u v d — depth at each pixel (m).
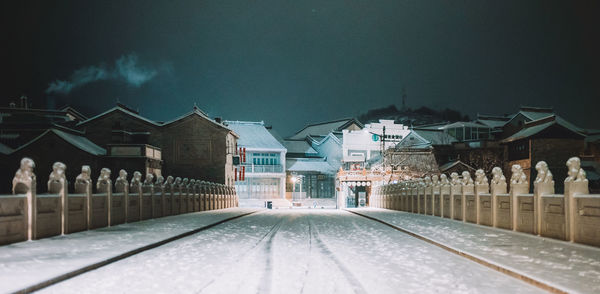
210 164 55.34
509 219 15.20
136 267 8.88
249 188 71.38
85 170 15.48
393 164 59.31
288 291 6.96
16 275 7.50
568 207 11.66
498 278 7.86
